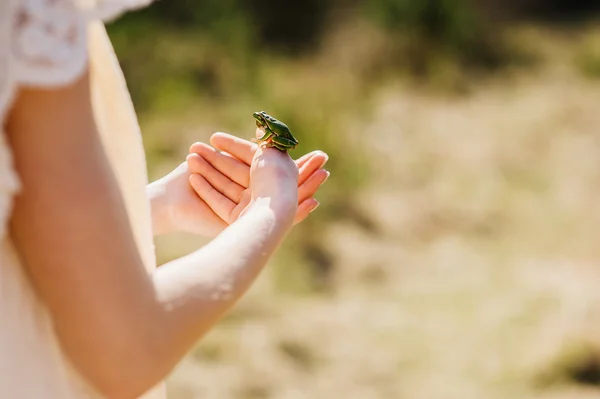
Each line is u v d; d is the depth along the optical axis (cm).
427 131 1076
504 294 705
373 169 944
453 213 870
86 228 96
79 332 99
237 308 645
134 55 1047
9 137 94
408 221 844
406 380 585
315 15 1355
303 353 607
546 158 1033
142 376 102
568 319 645
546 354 602
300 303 675
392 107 1127
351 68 1235
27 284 105
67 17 93
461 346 628
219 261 112
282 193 127
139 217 120
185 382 552
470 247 808
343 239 787
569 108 1199
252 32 1235
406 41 1290
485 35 1415
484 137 1077
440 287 723
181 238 702
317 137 905
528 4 1688
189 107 966
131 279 99
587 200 915
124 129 117
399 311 680
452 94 1238
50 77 91
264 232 119
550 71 1371
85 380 110
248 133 933
